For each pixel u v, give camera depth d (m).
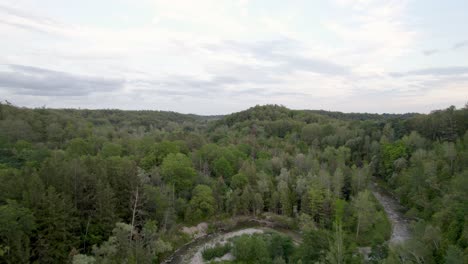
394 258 49.38
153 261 59.66
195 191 86.06
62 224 49.69
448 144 93.56
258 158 122.06
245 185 92.69
